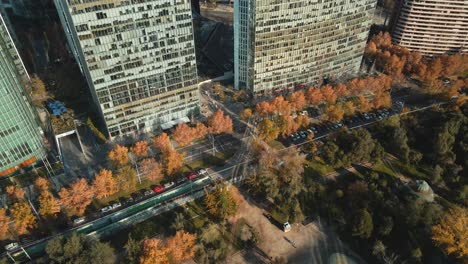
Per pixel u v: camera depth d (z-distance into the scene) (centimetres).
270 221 15675
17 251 13738
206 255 13738
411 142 19362
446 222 13988
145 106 19100
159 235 15025
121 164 16775
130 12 15638
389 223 14425
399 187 16788
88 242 13388
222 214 15000
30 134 16712
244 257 14325
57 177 17012
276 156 18050
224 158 18438
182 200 16338
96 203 15888
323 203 16225
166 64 18150
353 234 14562
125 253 14250
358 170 18075
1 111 15138
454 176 17125
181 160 16725
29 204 15525
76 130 18962
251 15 19138
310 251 14600
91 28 15200
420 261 13662
